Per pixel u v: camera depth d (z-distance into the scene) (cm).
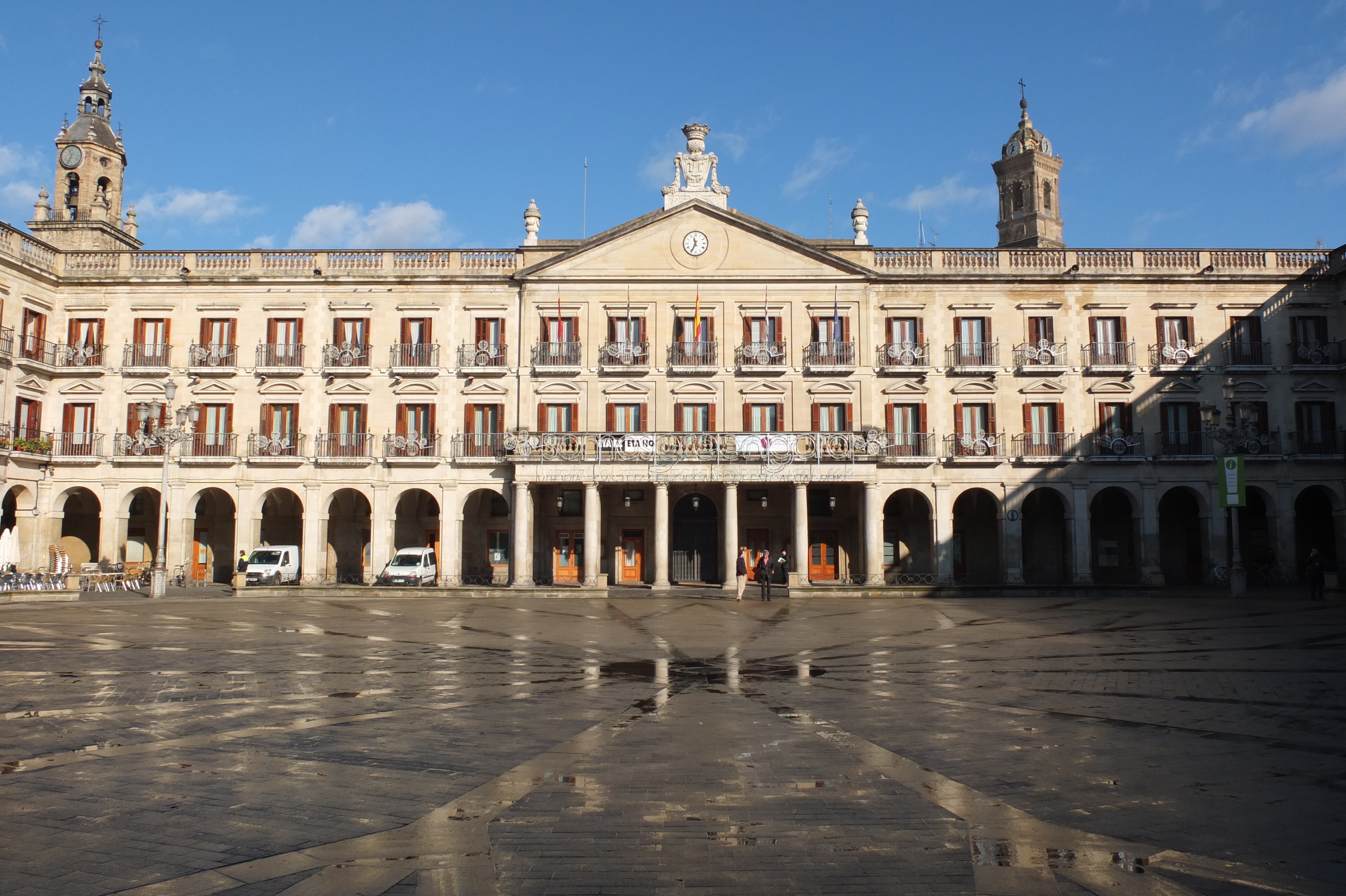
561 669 1786
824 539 4894
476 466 4659
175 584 4597
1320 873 675
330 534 4975
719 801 852
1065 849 727
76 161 5441
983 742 1104
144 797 864
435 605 3522
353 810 826
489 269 4806
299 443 4694
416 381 4728
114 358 4759
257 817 805
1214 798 866
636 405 4694
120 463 4666
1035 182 6538
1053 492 4847
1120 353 4669
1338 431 4572
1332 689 1491
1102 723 1219
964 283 4744
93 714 1284
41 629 2512
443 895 631
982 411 4694
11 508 4841
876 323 4741
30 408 4619
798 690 1511
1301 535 4841
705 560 4888
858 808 833
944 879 663
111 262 4816
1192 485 4575
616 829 773
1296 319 4684
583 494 4900
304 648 2112
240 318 4794
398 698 1429
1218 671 1689
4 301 4425
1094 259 4731
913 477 4628
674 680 1628
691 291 4747
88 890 641
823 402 4684
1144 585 4281
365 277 4772
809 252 4712
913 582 4778
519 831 767
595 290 4753
